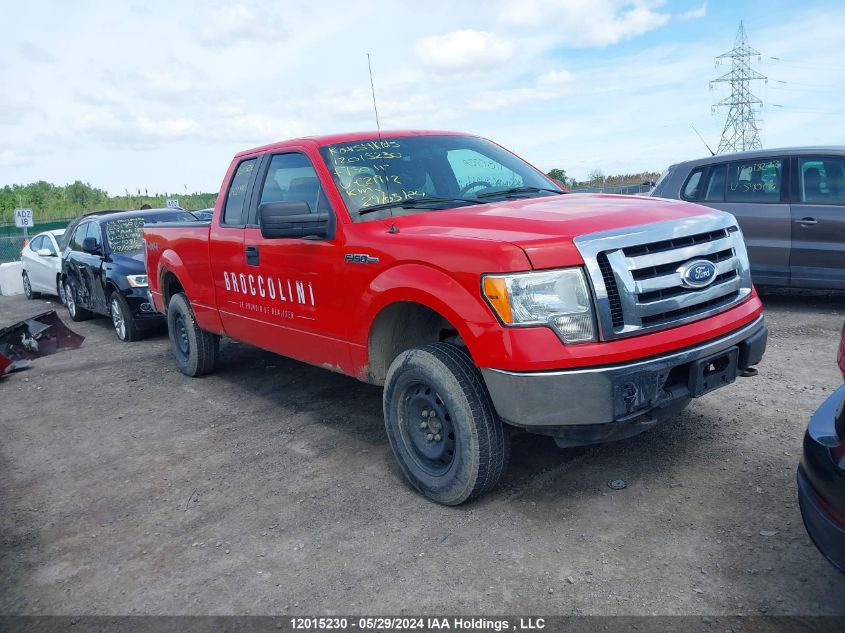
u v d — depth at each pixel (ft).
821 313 24.20
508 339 10.66
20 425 19.74
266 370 22.98
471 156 16.51
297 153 16.07
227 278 18.63
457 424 11.58
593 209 12.37
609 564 10.05
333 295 14.24
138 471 15.37
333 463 14.71
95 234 33.24
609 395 10.44
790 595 9.02
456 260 11.35
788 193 24.66
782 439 13.67
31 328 28.84
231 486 14.06
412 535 11.41
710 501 11.53
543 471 13.24
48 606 10.48
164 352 27.63
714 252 11.91
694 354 11.19
